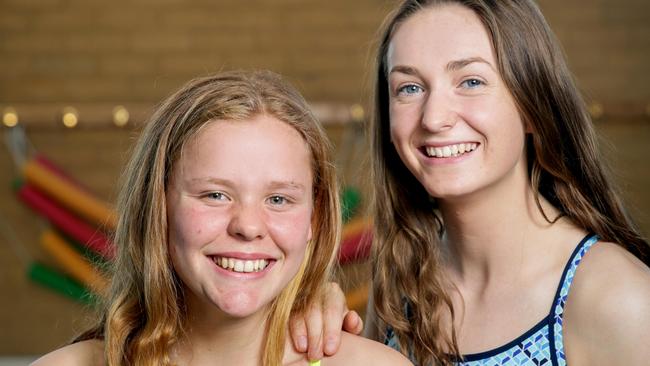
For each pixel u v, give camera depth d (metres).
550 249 1.98
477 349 1.99
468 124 1.86
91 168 5.01
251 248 1.60
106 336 1.78
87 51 5.08
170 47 5.08
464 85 1.88
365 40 5.08
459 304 2.07
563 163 2.01
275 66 5.08
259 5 5.09
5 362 4.84
